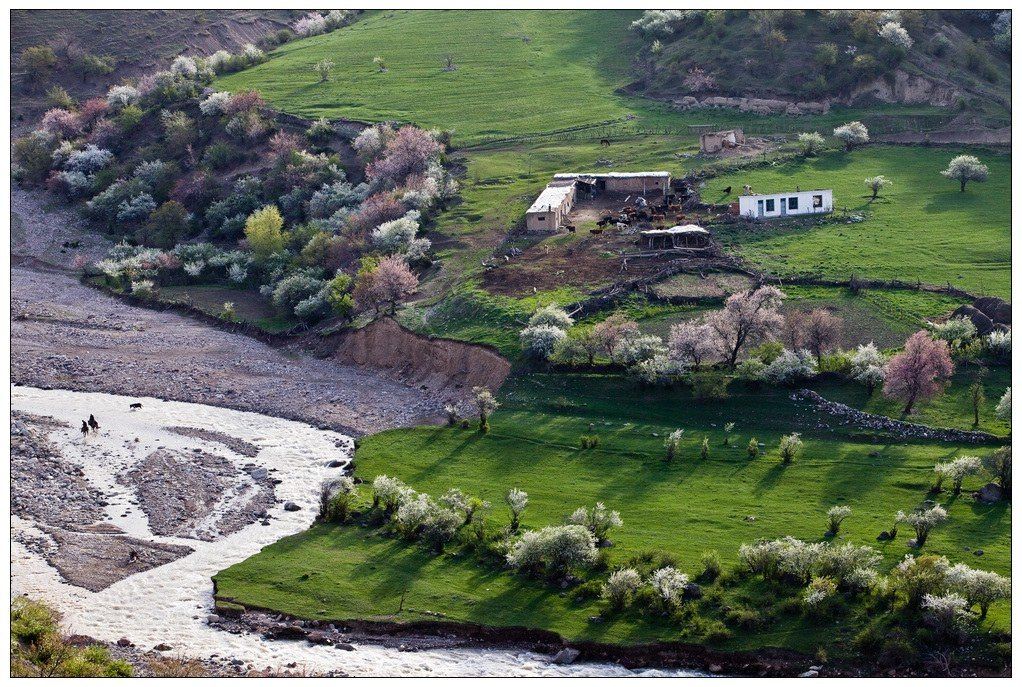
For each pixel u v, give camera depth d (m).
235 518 116.69
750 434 124.31
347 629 95.81
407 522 109.62
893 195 192.12
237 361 167.75
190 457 132.62
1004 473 106.69
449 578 101.81
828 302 150.88
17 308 194.75
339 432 139.62
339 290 175.75
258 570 104.50
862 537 102.00
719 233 178.25
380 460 128.25
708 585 96.19
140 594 102.19
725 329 136.38
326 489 117.31
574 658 90.62
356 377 159.00
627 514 110.06
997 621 89.19
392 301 167.75
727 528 105.69
